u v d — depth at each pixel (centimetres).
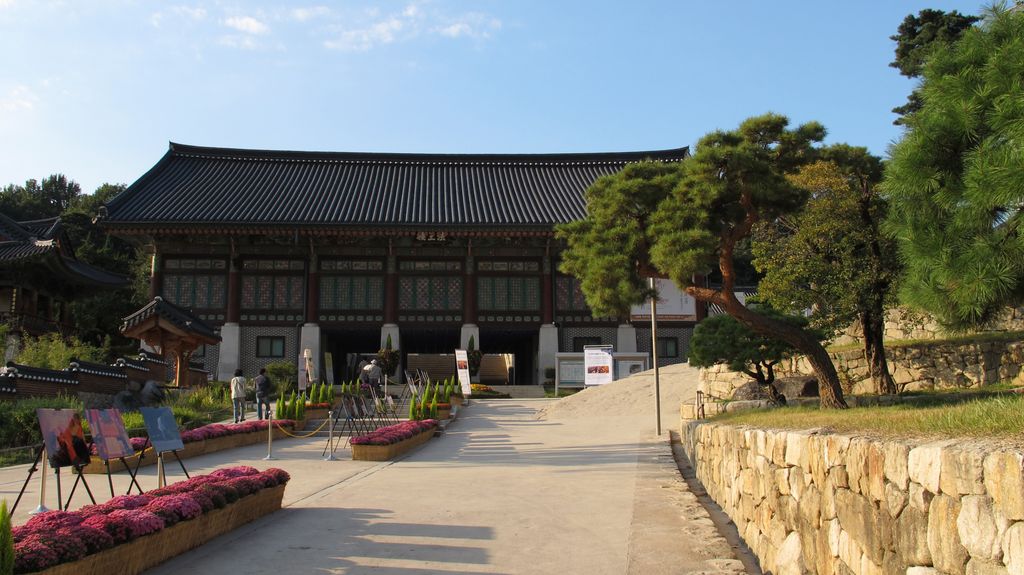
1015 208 905
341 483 1580
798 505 773
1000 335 2350
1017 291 973
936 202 970
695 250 1591
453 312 5344
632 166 1817
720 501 1288
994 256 905
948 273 934
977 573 431
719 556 964
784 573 808
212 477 1151
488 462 1947
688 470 1761
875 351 2312
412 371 6397
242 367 5178
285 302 5272
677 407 3206
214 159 6344
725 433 1228
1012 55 879
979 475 430
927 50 1071
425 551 983
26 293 4700
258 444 2402
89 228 8262
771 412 1555
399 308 5325
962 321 1029
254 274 5294
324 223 5009
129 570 838
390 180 6212
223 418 3114
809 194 1739
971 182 854
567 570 898
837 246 2286
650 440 2367
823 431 749
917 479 503
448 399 3381
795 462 783
